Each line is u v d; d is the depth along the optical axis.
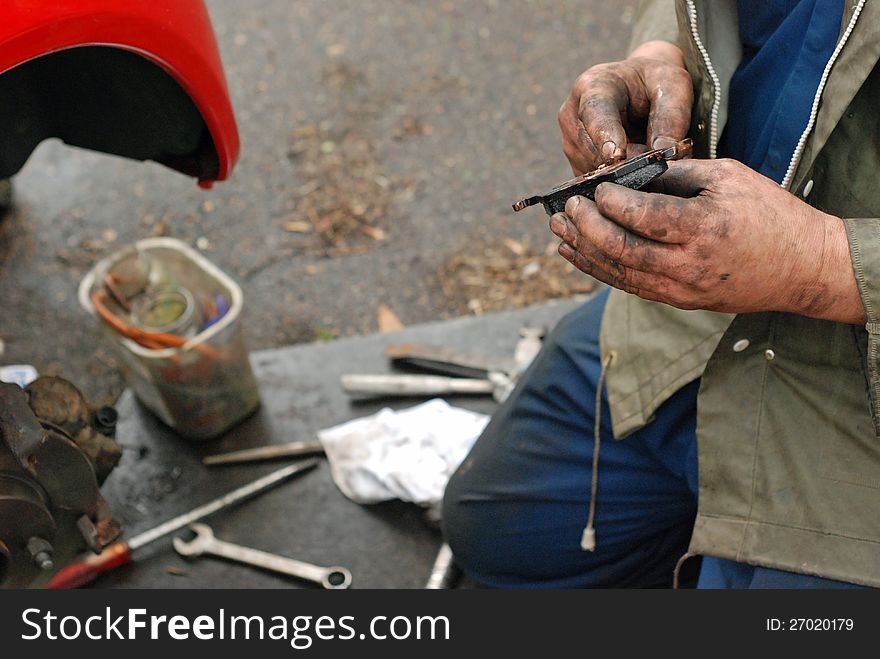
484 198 2.89
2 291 2.68
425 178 2.95
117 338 1.95
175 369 1.91
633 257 1.00
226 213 2.88
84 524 1.30
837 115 1.01
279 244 2.80
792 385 1.17
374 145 3.05
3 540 1.18
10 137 1.43
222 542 1.92
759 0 1.19
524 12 3.45
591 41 3.33
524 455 1.59
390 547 1.92
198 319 2.04
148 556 1.91
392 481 1.94
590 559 1.67
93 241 2.81
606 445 1.51
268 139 3.08
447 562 1.87
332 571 1.86
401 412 2.09
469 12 3.46
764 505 1.22
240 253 2.78
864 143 1.05
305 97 3.20
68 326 2.59
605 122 1.17
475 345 2.29
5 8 1.01
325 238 2.81
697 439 1.25
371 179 2.95
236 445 2.12
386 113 3.14
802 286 1.00
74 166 3.02
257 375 2.24
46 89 1.40
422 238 2.80
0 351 2.28
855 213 1.07
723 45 1.22
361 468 1.98
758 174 1.01
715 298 1.02
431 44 3.36
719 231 0.96
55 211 2.89
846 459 1.15
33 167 3.01
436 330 2.32
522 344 2.23
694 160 1.03
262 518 1.98
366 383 2.17
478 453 1.67
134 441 2.13
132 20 1.13
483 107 3.14
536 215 2.84
